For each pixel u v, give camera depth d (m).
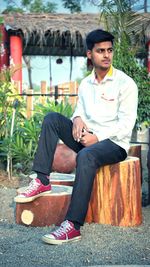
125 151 3.51
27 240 3.28
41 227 3.60
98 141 3.45
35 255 2.95
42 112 6.34
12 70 6.26
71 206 3.22
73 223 3.21
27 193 3.53
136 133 6.40
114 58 6.05
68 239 3.17
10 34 14.45
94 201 3.67
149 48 12.77
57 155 5.55
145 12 6.46
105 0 6.22
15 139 5.97
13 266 2.78
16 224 3.72
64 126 3.59
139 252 3.00
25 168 6.02
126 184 3.57
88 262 2.83
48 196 3.59
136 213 3.61
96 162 3.27
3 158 6.09
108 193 3.61
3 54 14.42
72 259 2.88
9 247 3.11
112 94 3.58
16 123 6.02
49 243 3.15
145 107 6.20
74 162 5.56
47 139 3.49
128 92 3.52
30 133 6.02
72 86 10.24
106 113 3.60
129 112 3.50
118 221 3.60
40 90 10.31
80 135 3.46
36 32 14.41
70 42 17.23
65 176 4.36
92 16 14.77
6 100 5.88
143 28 6.50
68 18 14.66
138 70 6.16
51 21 14.45
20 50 14.59
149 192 4.43
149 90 6.18
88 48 3.58
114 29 6.20
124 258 2.90
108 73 3.60
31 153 6.07
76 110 3.78
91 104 3.67
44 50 18.33
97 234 3.38
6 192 4.96
